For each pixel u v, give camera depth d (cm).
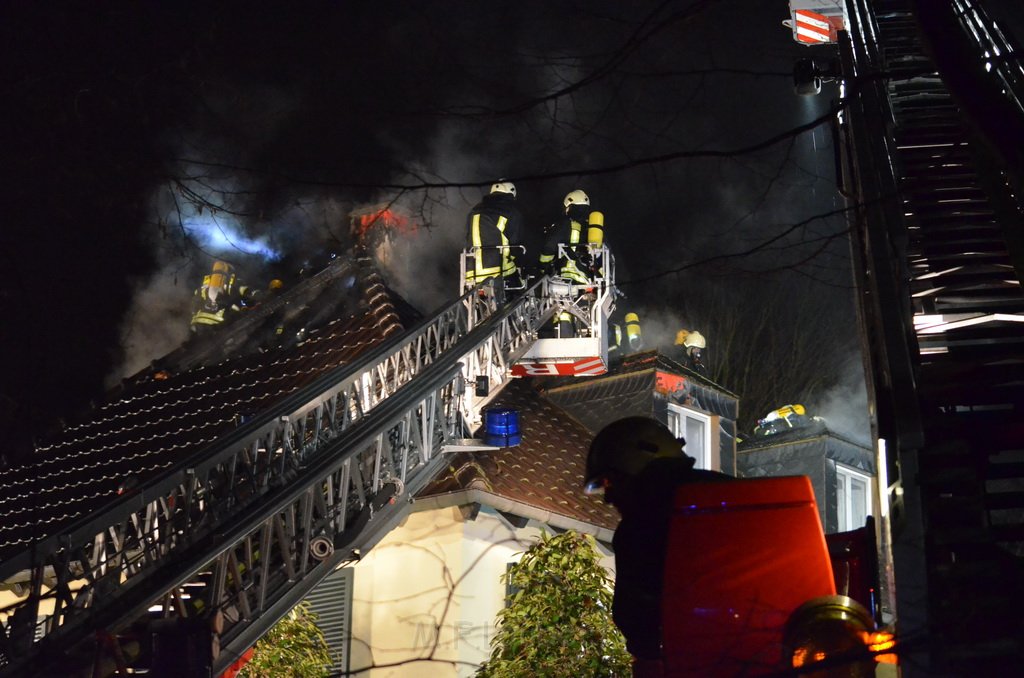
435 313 1059
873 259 627
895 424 459
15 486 1162
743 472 1559
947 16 341
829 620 287
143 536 662
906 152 955
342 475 749
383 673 1026
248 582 648
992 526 491
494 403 1302
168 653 572
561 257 1281
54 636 577
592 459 340
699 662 296
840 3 1518
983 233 797
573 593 823
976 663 374
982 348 646
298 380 1260
